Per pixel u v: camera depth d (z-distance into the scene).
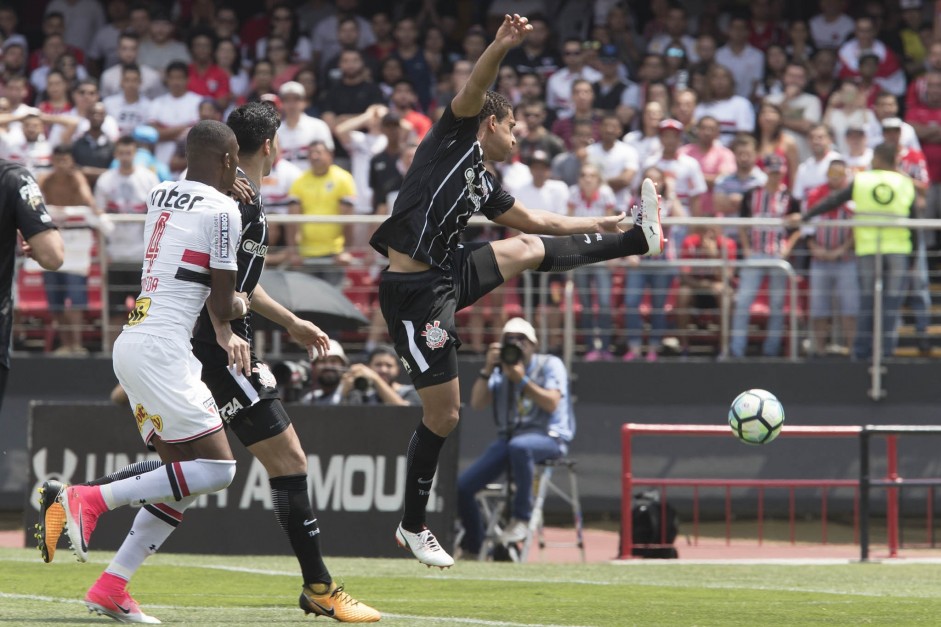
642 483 33.47
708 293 41.19
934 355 42.88
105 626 16.45
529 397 35.50
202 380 17.72
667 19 52.62
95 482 16.83
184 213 16.69
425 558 20.30
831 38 53.59
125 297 41.91
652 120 45.22
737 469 42.25
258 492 32.56
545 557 36.66
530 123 45.03
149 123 47.59
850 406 41.78
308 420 33.00
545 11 54.69
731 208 42.59
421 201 19.12
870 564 30.77
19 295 41.91
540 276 41.62
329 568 28.52
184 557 30.92
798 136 47.78
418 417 32.66
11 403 42.44
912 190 41.16
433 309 19.23
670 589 23.70
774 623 18.33
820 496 42.06
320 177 42.00
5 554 29.81
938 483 31.66
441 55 52.31
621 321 41.44
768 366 41.66
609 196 42.12
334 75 48.81
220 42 51.31
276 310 18.70
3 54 53.34
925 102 47.50
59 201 42.53
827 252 41.03
